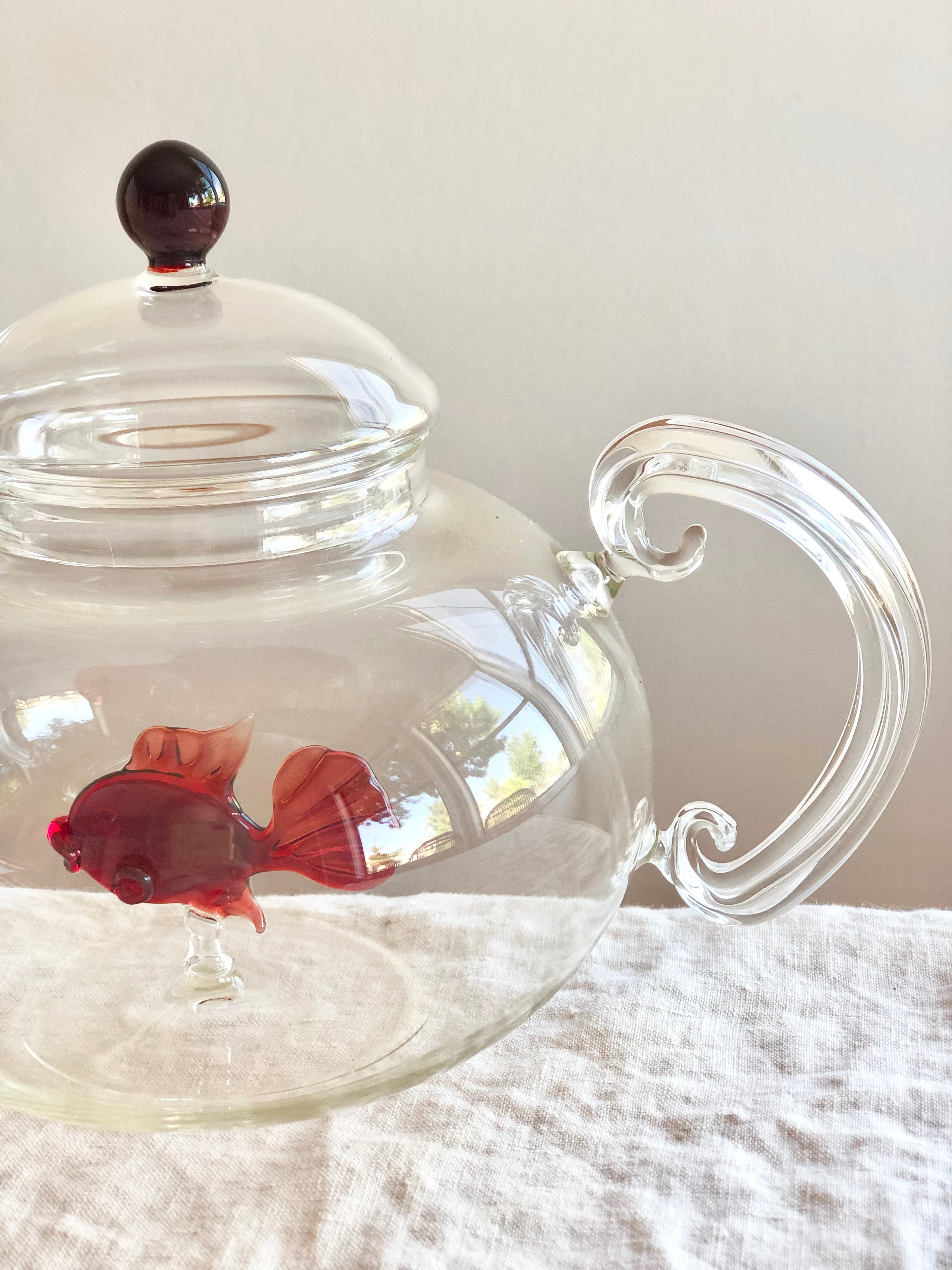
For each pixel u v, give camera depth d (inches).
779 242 16.0
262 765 9.4
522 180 16.0
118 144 16.1
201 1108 9.6
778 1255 9.9
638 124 15.6
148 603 9.6
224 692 9.3
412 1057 9.8
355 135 15.9
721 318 16.4
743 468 10.9
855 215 15.8
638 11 15.2
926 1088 11.6
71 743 9.3
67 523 9.7
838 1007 12.8
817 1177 10.6
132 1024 10.0
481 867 9.8
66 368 9.9
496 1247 9.9
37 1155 11.0
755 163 15.7
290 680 9.4
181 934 10.3
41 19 15.6
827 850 11.9
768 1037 12.4
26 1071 9.7
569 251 16.2
